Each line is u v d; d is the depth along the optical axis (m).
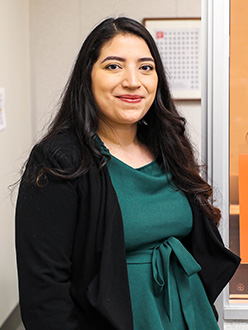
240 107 2.26
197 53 4.68
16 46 4.09
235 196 2.29
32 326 1.56
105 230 1.58
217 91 2.24
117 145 1.78
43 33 4.66
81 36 4.67
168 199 1.75
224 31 2.21
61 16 4.66
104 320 1.54
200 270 1.74
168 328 1.69
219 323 2.32
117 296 1.57
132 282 1.67
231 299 2.33
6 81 3.72
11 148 3.78
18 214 1.61
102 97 1.67
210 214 1.82
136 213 1.67
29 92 4.61
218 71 2.22
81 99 1.70
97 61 1.68
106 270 1.55
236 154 2.28
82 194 1.61
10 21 3.90
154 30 4.66
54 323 1.54
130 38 1.68
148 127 1.86
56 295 1.55
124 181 1.70
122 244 1.60
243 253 2.31
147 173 1.79
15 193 3.81
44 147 1.64
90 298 1.54
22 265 1.58
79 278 1.62
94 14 4.65
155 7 4.65
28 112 4.52
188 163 1.85
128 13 4.66
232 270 1.82
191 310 1.74
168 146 1.82
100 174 1.64
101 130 1.76
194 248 1.81
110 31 1.69
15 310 3.68
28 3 4.61
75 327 1.58
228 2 2.21
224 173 2.28
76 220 1.62
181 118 1.87
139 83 1.66
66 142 1.66
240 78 2.25
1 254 3.35
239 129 2.27
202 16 2.22
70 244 1.61
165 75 1.82
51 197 1.57
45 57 4.68
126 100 1.66
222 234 2.30
